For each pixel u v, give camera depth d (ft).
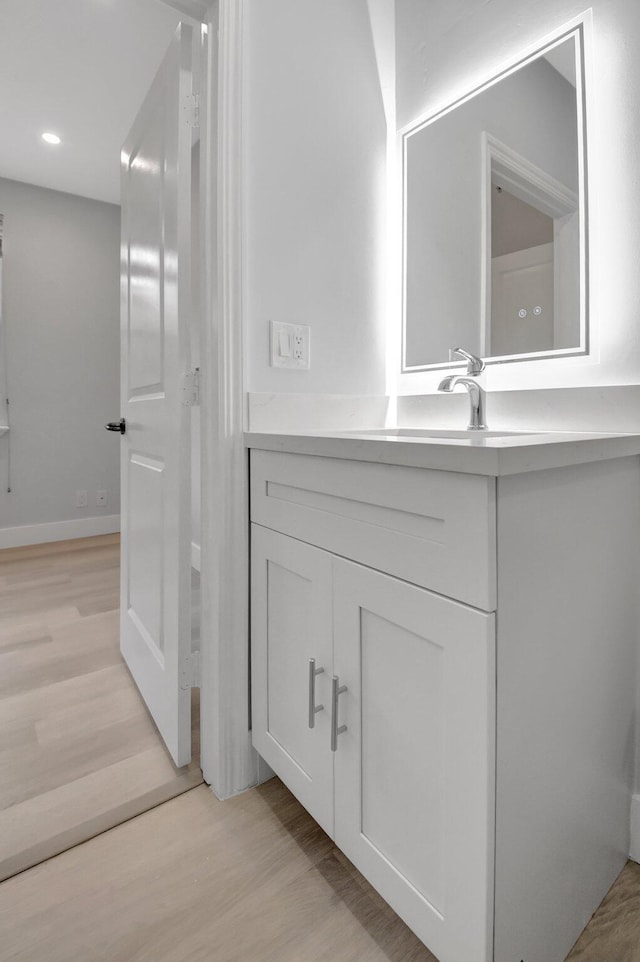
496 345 4.55
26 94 8.28
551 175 4.08
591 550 2.97
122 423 6.06
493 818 2.35
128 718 5.25
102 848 3.66
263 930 3.09
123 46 7.25
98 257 12.49
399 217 5.32
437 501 2.47
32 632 7.23
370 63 5.05
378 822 2.95
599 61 3.76
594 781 3.17
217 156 3.90
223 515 4.03
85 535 12.58
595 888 3.24
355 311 4.95
